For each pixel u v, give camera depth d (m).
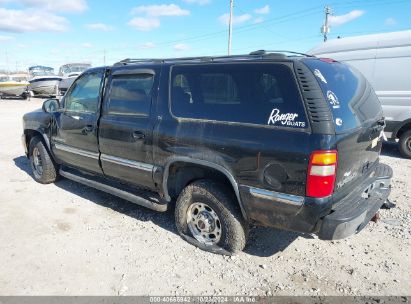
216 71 3.39
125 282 3.18
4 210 4.71
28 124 5.82
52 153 5.47
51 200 5.09
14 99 25.25
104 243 3.85
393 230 4.14
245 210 3.24
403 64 7.38
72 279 3.22
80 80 4.92
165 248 3.76
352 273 3.31
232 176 3.22
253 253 3.66
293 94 2.89
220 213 3.49
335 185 2.86
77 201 5.05
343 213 2.89
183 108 3.61
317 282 3.19
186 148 3.51
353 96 3.32
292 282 3.19
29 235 4.02
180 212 3.83
